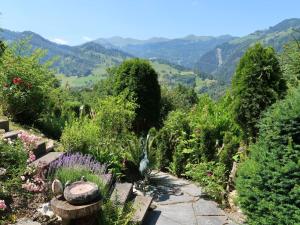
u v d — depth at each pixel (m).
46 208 5.34
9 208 5.18
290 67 10.83
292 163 5.27
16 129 8.69
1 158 5.79
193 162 9.60
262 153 5.81
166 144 10.09
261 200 5.61
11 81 9.36
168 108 16.47
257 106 8.45
